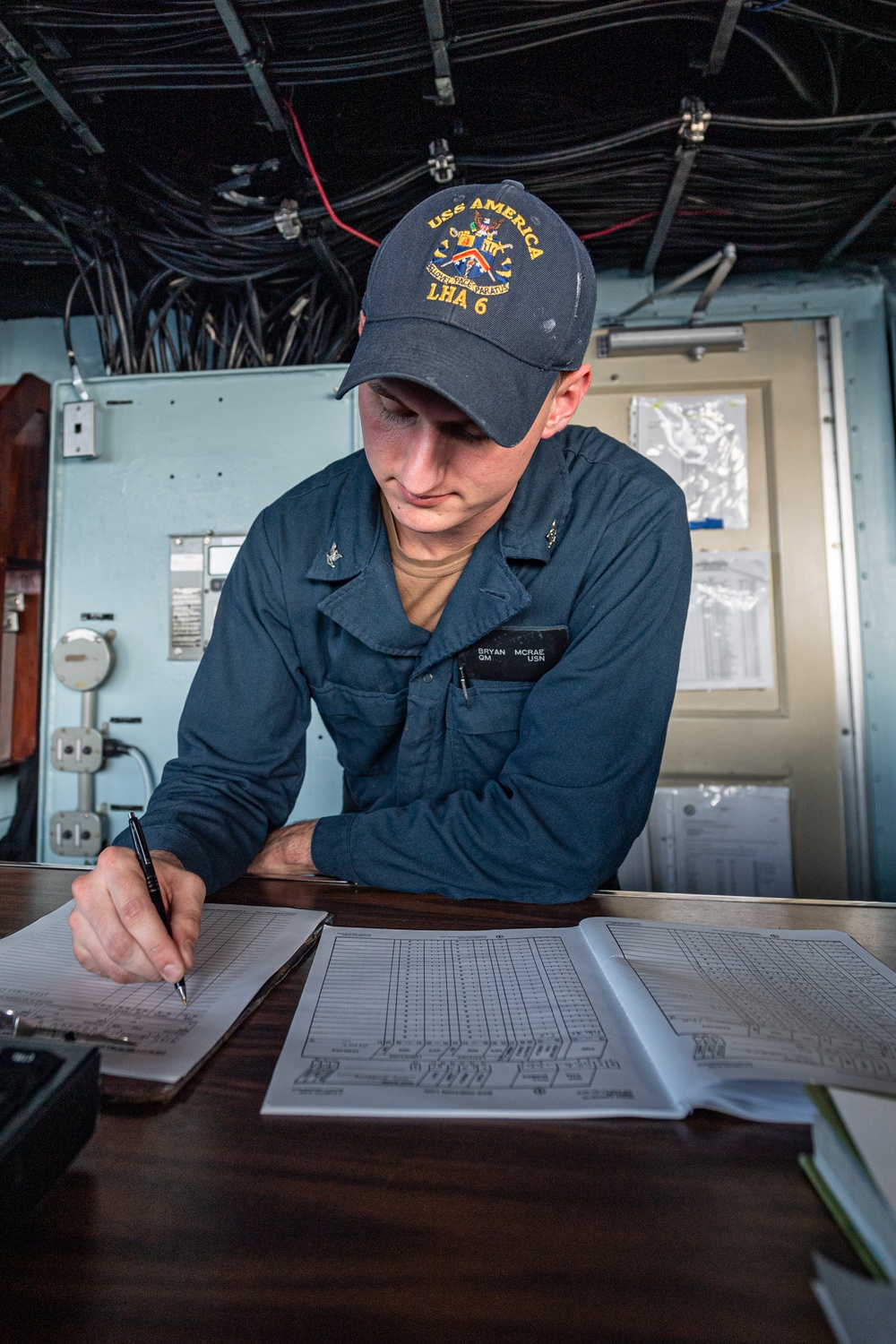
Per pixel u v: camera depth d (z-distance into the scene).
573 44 1.60
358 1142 0.41
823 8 1.38
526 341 0.65
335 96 1.68
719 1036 0.48
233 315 2.28
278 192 1.92
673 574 0.93
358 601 0.96
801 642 2.16
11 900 0.82
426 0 1.32
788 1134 0.43
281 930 0.71
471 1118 0.43
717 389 2.22
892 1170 0.33
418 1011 0.55
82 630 2.10
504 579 0.93
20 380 2.25
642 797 0.90
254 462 2.11
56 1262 0.33
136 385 2.15
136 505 2.14
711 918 0.78
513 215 0.68
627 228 2.04
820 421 2.19
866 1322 0.28
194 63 1.49
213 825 0.86
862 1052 0.47
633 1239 0.35
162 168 1.87
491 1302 0.31
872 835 2.12
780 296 2.23
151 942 0.55
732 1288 0.32
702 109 1.56
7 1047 0.40
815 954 0.65
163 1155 0.40
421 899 0.83
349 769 1.19
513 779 0.88
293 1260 0.34
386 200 1.87
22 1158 0.34
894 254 2.13
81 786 2.10
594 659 0.89
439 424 0.67
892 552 2.15
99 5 1.40
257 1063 0.49
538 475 0.97
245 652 0.98
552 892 0.82
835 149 1.70
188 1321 0.31
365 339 0.68
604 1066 0.47
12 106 1.62
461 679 1.00
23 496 2.38
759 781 2.16
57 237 2.10
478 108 1.70
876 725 2.13
